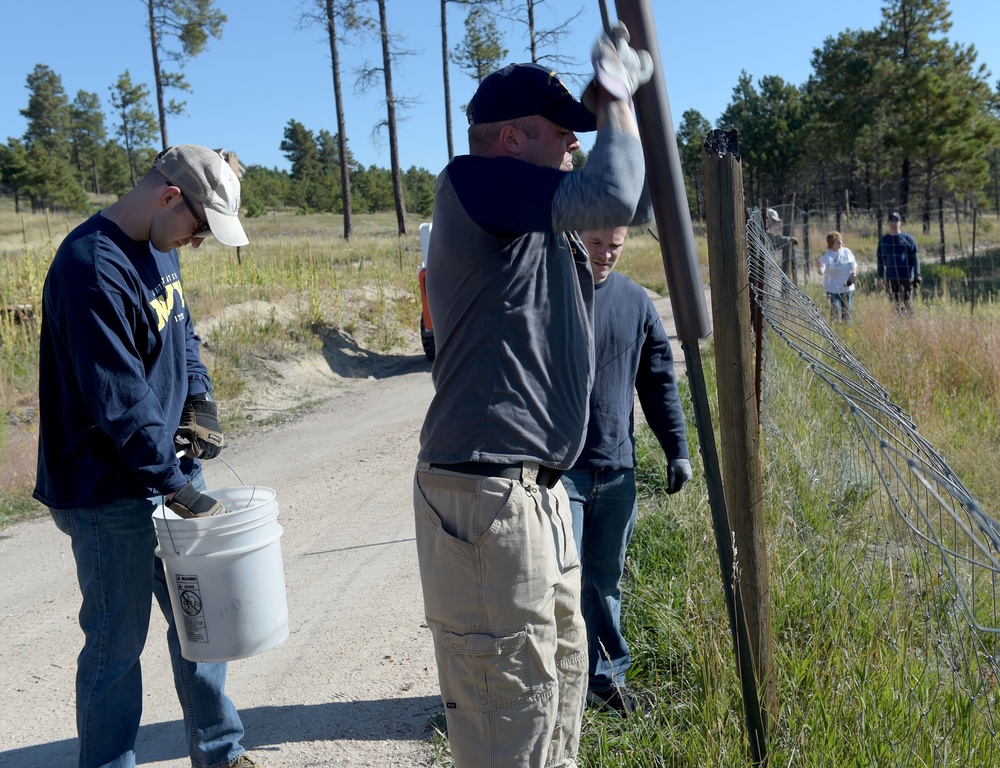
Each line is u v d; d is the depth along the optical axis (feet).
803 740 8.52
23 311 39.32
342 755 11.04
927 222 131.34
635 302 10.73
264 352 43.37
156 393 9.32
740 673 8.13
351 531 20.89
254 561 9.18
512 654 6.81
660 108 6.72
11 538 21.94
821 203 210.38
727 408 8.08
